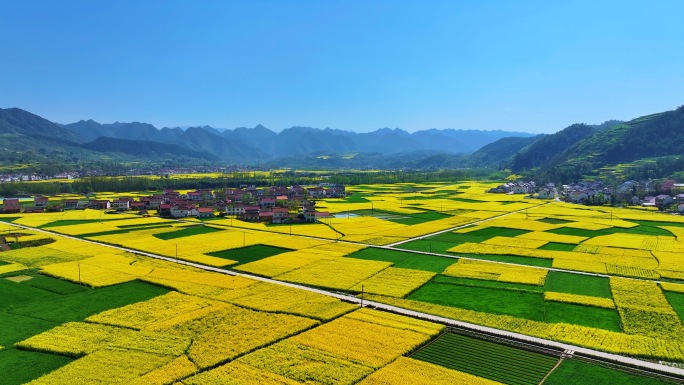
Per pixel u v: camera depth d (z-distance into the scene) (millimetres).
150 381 58562
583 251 138375
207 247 142625
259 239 157375
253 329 75625
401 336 73188
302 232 173625
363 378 60500
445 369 62656
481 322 80250
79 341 70625
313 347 69000
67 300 91125
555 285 103750
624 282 104688
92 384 57969
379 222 199125
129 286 100688
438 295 96688
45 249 137250
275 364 63469
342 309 85125
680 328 77688
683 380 61375
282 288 98812
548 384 60219
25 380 60031
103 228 179125
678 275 110938
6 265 116812
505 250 140000
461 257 131875
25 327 77062
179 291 96562
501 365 65312
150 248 140625
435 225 190875
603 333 75375
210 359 64938
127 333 73812
